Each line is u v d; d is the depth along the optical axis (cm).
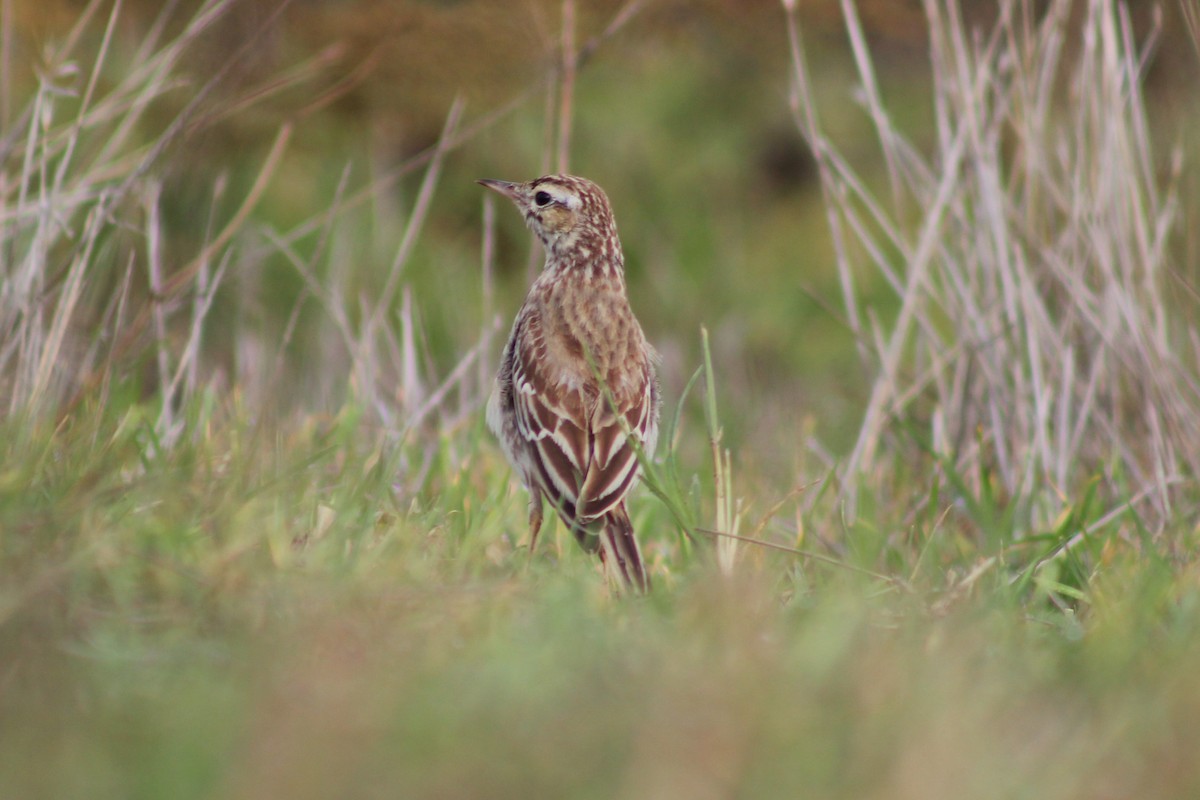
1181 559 942
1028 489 1135
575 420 948
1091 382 1185
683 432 1670
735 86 2494
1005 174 1476
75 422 880
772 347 2375
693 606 680
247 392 1250
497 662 574
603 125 2433
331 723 501
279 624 624
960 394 1238
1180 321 1282
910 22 2152
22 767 484
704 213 2489
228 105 1199
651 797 484
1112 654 673
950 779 506
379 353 1504
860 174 2505
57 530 666
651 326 2423
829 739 533
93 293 1145
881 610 764
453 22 1867
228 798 467
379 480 912
